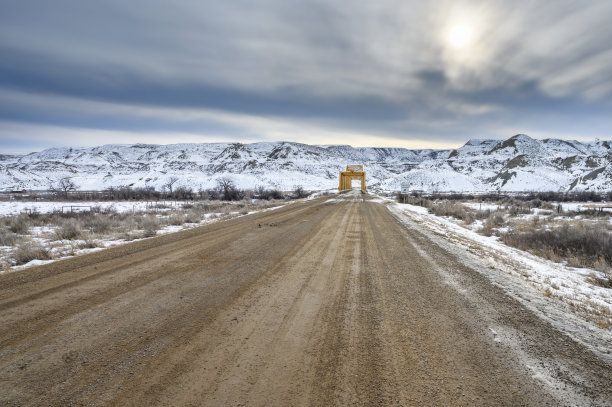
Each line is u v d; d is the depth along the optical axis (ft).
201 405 8.95
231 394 9.46
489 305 17.39
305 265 25.57
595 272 30.96
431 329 14.19
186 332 13.56
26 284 20.03
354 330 14.01
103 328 13.82
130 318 14.92
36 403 8.94
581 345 13.00
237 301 17.40
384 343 12.83
